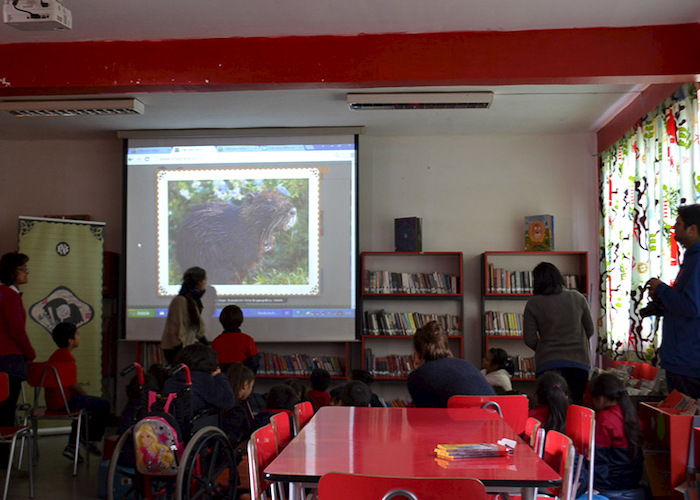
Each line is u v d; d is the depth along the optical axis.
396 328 7.70
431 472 2.12
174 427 3.60
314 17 4.70
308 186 7.79
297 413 3.30
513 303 7.84
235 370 4.56
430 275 7.76
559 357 5.09
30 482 4.78
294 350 7.91
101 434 5.89
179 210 7.87
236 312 6.26
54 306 7.42
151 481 3.84
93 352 7.55
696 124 5.09
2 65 5.12
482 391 3.79
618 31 4.88
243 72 5.04
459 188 7.97
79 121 7.45
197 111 7.05
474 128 7.68
